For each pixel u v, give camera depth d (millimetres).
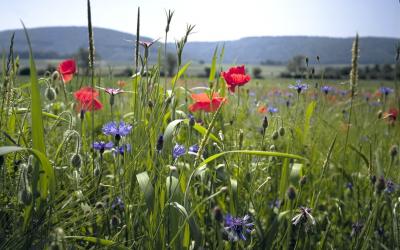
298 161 3621
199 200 2752
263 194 2996
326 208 3582
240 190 2885
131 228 2248
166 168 2566
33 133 1854
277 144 3814
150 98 2961
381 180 2324
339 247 2877
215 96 3240
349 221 3346
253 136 4242
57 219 2148
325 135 4879
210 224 2703
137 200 2570
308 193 3453
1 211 2168
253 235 2553
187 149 2543
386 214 3180
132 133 2746
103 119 4078
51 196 1908
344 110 5828
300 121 4168
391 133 4781
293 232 2809
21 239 1877
